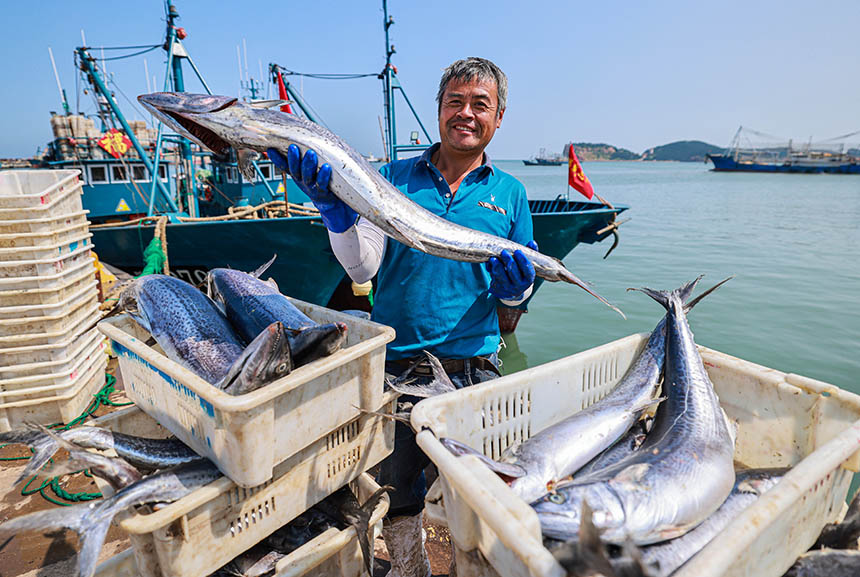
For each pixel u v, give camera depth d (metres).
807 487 1.45
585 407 2.57
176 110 2.63
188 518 1.66
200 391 1.64
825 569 1.56
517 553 1.18
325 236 7.49
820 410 2.14
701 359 2.59
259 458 1.66
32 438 1.98
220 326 2.47
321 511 2.29
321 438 2.00
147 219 8.04
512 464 2.07
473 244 2.65
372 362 2.05
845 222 23.78
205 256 8.02
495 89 2.67
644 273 12.91
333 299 9.19
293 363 1.94
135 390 2.20
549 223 7.70
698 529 1.94
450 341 2.74
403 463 2.54
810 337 8.10
